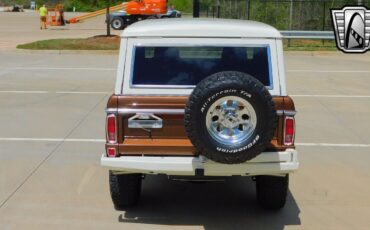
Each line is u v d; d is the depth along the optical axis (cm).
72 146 820
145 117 500
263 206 580
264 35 516
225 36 517
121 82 512
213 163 490
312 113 1080
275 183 551
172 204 596
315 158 777
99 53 2078
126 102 501
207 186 659
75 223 539
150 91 511
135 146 501
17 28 3606
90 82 1405
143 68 515
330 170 721
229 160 472
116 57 1977
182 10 6188
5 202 590
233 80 461
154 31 516
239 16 2795
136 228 529
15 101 1150
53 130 915
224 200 612
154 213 568
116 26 3534
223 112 468
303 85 1415
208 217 561
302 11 2566
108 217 555
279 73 513
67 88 1314
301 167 733
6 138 860
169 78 514
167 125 502
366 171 720
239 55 518
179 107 500
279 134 501
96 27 3778
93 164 732
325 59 2006
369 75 1608
